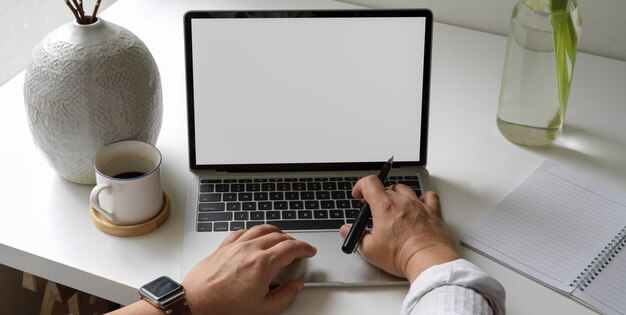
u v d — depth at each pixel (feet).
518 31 3.42
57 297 4.14
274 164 3.43
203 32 3.31
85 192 3.33
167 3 4.79
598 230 3.17
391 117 3.43
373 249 2.93
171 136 3.69
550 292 2.90
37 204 3.24
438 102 3.99
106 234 3.10
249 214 3.20
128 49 3.09
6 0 4.09
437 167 3.54
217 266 2.80
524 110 3.59
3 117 3.76
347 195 3.31
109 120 3.09
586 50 4.45
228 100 3.37
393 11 3.35
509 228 3.18
